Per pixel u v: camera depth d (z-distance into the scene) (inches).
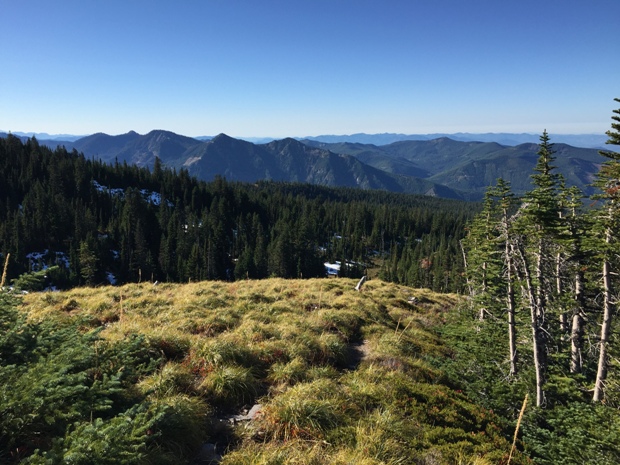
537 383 576.4
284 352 397.1
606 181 628.1
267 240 4621.1
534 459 331.6
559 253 720.3
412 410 335.3
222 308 556.1
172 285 776.3
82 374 178.7
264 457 217.0
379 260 5349.4
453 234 5964.6
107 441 141.4
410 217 6496.1
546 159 743.1
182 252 3636.8
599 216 658.2
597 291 709.3
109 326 432.8
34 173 5162.4
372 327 609.6
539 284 669.3
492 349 722.2
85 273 3004.4
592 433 434.0
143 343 343.3
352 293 862.5
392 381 384.8
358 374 386.3
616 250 596.7
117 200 5108.3
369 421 283.1
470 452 285.4
